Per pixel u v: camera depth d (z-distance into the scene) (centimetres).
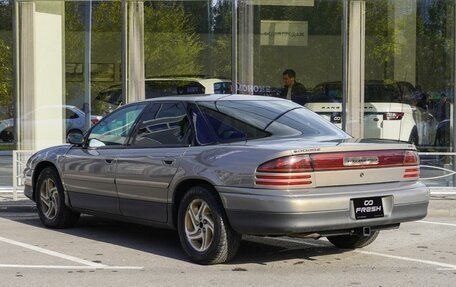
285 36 1410
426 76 1389
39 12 1411
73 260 744
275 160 650
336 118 1407
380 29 1400
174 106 779
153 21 1411
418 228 962
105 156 821
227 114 750
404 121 1395
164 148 757
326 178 664
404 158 721
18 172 1362
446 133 1371
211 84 1408
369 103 1400
